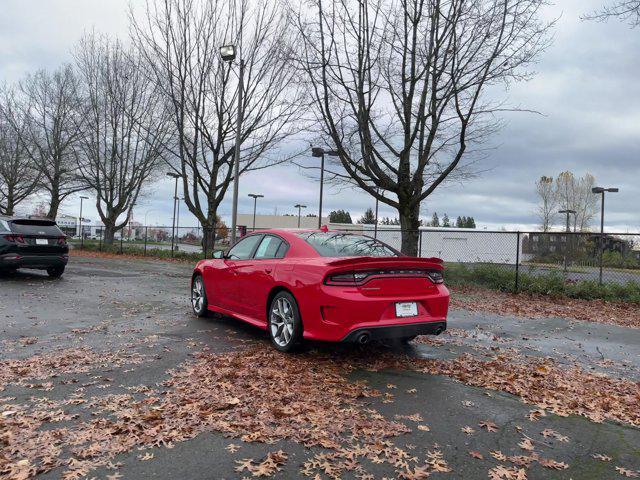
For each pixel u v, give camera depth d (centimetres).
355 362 539
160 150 2858
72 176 3303
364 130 1425
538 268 1402
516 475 296
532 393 454
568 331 795
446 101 1333
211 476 285
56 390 419
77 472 283
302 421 364
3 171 3359
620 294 1207
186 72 2125
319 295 507
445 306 552
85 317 762
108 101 2850
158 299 985
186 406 386
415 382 476
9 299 918
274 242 632
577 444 345
